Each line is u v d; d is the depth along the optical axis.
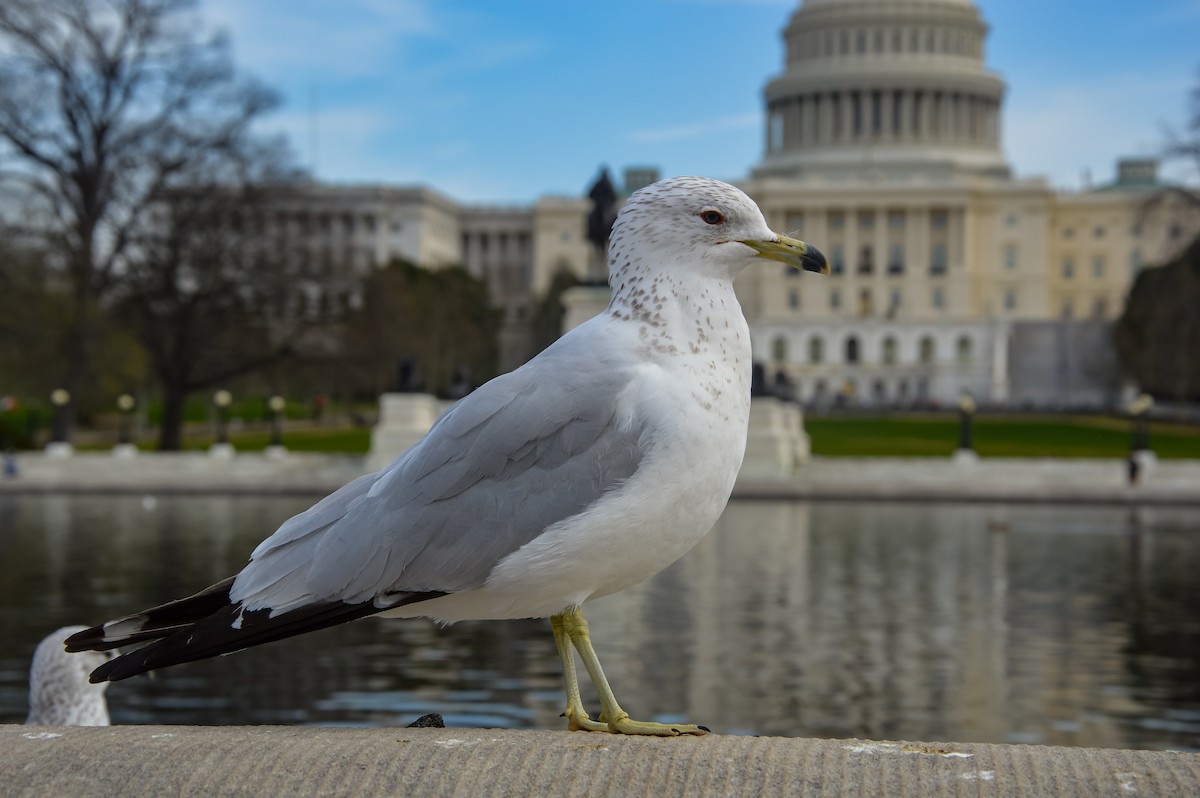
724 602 21.17
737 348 4.22
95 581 22.73
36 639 17.45
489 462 3.95
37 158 50.62
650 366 4.09
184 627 3.95
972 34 158.12
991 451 60.97
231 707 14.04
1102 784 3.56
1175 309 78.06
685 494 4.02
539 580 3.96
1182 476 47.84
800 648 17.44
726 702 14.46
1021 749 3.81
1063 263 162.00
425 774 3.71
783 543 29.94
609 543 3.96
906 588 22.86
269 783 3.69
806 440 57.75
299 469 50.31
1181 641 18.03
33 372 55.47
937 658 16.86
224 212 52.94
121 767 3.79
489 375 117.75
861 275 151.25
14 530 31.78
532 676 15.59
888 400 130.00
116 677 3.86
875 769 3.66
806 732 13.26
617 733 4.07
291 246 54.09
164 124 51.72
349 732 4.07
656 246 4.23
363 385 58.31
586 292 49.97
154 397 94.00
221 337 56.09
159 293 52.19
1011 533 32.62
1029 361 138.38
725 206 4.22
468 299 121.19
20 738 4.02
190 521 34.53
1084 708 14.33
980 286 153.50
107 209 51.53
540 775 3.69
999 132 162.12
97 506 39.94
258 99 53.34
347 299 55.34
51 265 50.59
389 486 4.00
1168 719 13.86
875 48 156.25
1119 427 81.00
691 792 3.58
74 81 50.94
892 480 48.91
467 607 4.07
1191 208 60.06
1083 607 20.88
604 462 3.97
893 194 148.25
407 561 3.93
